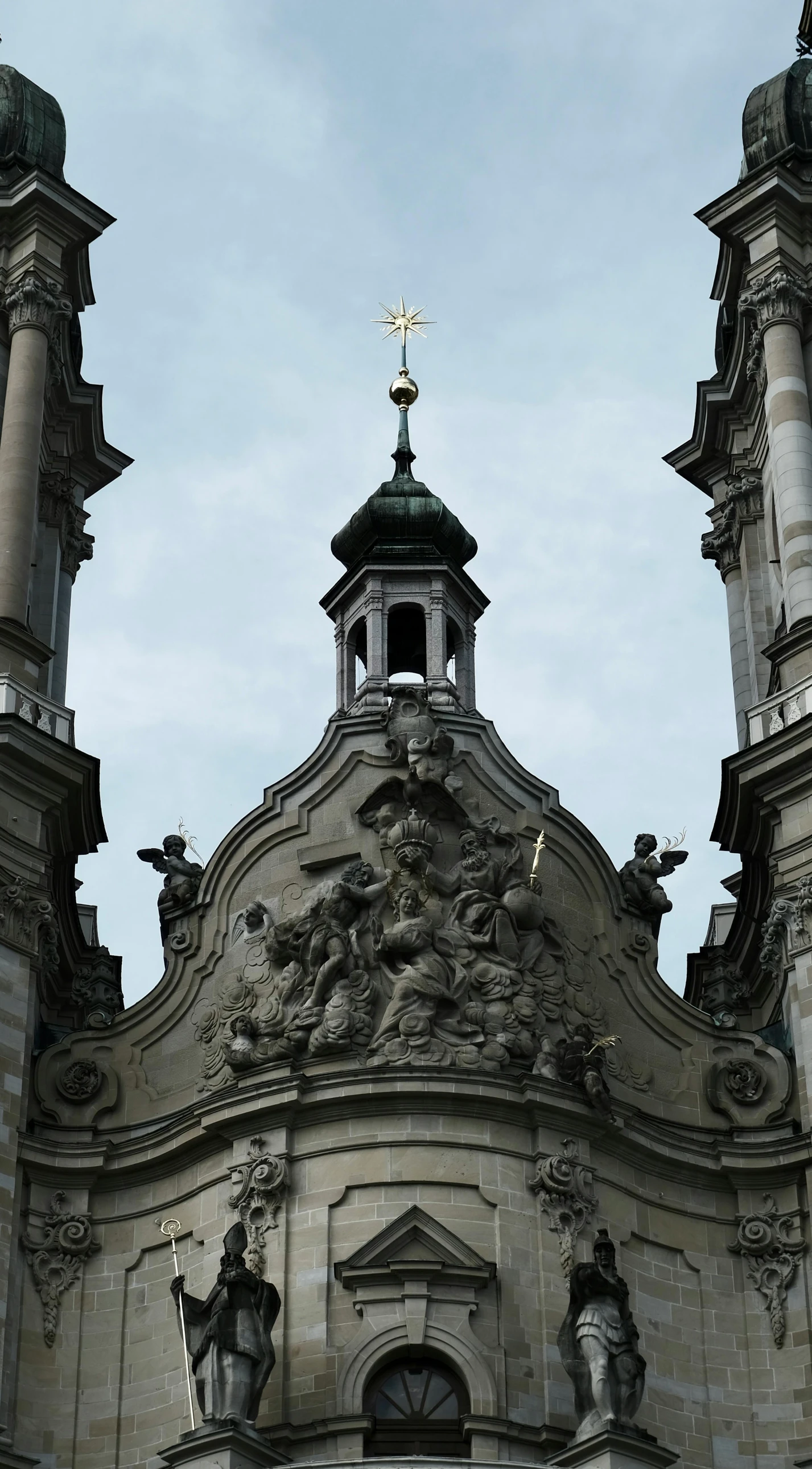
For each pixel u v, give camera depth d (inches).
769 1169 2389.3
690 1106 2463.1
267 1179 2287.2
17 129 2898.6
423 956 2390.5
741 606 2908.5
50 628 2834.6
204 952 2488.9
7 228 2819.9
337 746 2549.2
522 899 2442.2
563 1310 2241.6
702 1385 2300.7
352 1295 2233.0
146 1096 2436.0
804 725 2472.9
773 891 2485.2
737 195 2837.1
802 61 2999.5
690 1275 2351.1
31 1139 2361.0
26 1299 2317.9
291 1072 2336.4
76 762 2491.4
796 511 2647.6
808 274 2805.1
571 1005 2433.6
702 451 2974.9
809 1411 2284.7
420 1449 2186.3
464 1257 2234.3
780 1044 2522.1
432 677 2689.5
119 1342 2310.5
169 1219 2349.9
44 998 2539.4
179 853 2581.2
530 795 2541.8
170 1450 2079.2
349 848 2485.2
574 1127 2327.8
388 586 2755.9
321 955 2399.1
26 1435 2261.3
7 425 2687.0
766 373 2763.3
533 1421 2190.0
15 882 2431.1
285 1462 2102.6
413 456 2903.5
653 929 2556.6
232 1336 2132.1
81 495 2965.1
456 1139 2297.0
